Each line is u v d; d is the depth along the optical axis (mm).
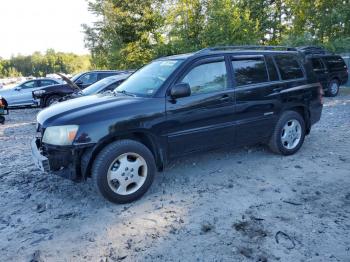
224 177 5055
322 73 13836
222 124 5008
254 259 3119
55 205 4348
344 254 3164
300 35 25891
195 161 5773
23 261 3225
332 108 11320
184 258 3174
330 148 6375
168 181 4961
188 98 4660
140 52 29672
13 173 5621
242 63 5312
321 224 3664
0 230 3787
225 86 5039
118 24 29094
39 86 16781
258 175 5102
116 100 4496
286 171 5227
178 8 25562
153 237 3535
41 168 4176
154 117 4383
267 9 30484
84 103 4559
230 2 23812
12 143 8086
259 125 5453
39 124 4461
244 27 23547
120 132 4176
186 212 4031
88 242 3488
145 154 4363
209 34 23250
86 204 4348
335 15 24703
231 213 3963
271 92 5520
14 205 4391
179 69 4680
